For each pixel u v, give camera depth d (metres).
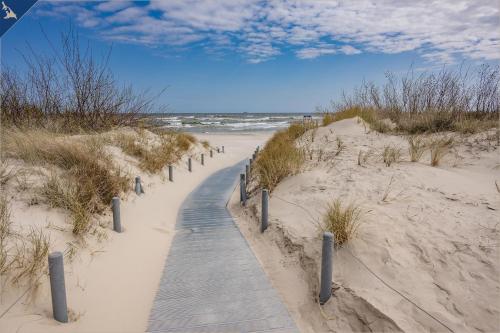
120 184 6.97
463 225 4.18
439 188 5.64
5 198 4.50
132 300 3.94
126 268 4.58
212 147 21.67
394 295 3.29
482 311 2.90
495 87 10.80
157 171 10.29
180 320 3.57
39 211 4.57
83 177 5.92
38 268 3.54
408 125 11.39
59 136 7.64
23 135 6.43
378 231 4.28
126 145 10.11
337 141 10.92
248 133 39.69
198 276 4.53
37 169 5.54
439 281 3.33
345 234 4.25
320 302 3.62
